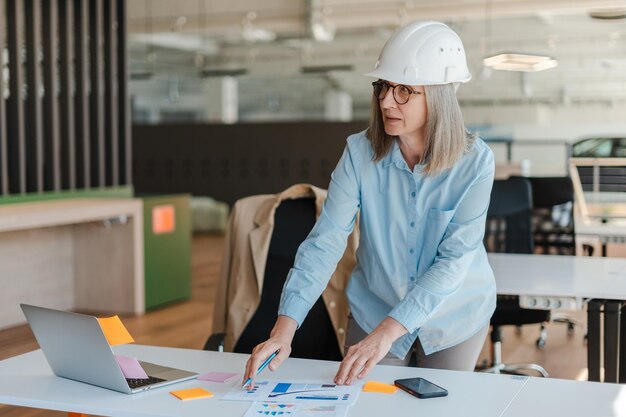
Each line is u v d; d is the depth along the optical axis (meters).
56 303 6.19
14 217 5.02
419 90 2.11
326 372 2.07
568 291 3.07
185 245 6.77
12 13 5.89
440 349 2.32
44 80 6.27
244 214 3.09
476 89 12.80
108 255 6.21
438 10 12.41
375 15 12.84
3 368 2.17
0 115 5.75
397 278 2.28
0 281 5.72
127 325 5.83
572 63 12.27
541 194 4.96
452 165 2.15
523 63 5.88
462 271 2.12
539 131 12.65
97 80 6.65
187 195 6.80
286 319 2.14
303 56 14.12
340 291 2.93
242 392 1.91
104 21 6.77
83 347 1.93
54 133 6.27
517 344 5.26
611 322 3.09
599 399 1.84
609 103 12.23
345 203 2.26
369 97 13.96
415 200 2.21
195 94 14.77
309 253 2.23
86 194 6.51
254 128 13.37
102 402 1.86
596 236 5.00
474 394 1.88
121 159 6.95
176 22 13.97
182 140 13.76
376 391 1.91
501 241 4.25
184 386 1.98
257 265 3.01
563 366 4.70
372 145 2.24
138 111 15.04
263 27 13.61
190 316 6.14
